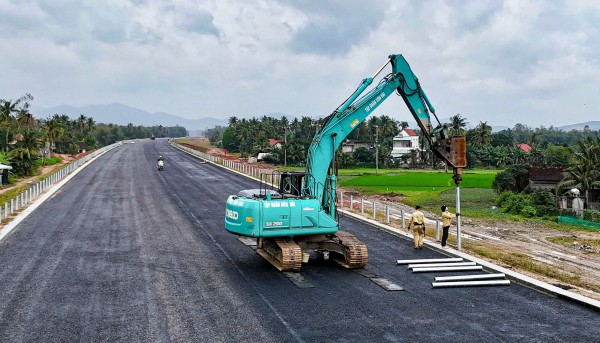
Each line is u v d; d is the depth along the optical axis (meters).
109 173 48.78
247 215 15.63
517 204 41.41
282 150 97.50
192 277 15.13
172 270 15.88
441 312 12.37
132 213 26.55
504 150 116.31
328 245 16.86
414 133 131.50
